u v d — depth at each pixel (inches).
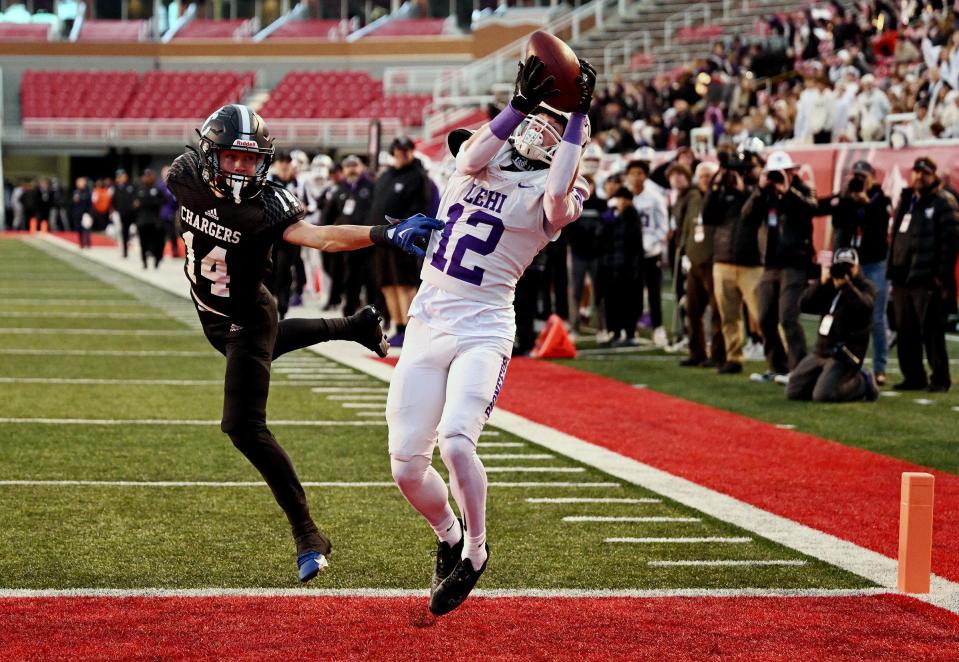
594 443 1353.3
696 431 1433.3
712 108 3361.2
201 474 1165.7
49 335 2271.2
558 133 762.2
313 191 2669.8
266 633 738.2
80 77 6540.4
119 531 959.6
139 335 2303.2
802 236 1744.6
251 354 817.5
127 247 4480.8
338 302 2655.0
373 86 6294.3
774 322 1797.5
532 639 737.0
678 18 4904.0
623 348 2234.3
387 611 785.6
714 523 1021.8
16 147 6205.7
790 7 4480.8
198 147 786.2
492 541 954.7
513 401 1622.8
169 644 715.4
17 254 4613.7
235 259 794.8
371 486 1135.6
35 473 1152.2
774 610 799.1
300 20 7047.2
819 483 1175.6
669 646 729.0
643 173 2236.7
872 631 761.0
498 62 5339.6
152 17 7244.1
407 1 6909.5
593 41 5078.7
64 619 754.2
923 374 1761.8
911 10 3169.3
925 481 841.5
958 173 2310.5
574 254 2274.9
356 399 1635.1
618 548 942.4
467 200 765.9
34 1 7219.5
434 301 765.3
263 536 956.0
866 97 2733.8
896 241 1740.9
